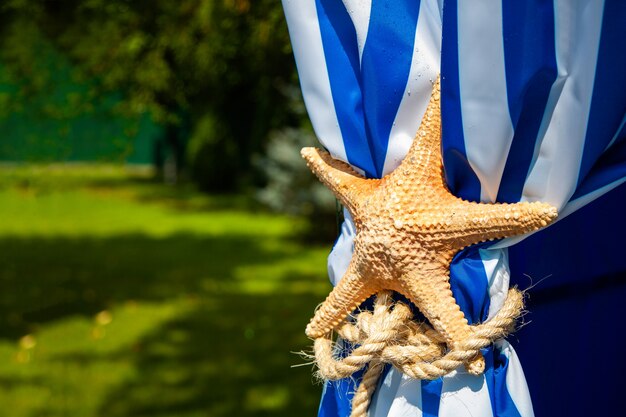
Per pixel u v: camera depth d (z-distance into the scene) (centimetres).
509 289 63
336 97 67
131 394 182
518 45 57
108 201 524
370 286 63
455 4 58
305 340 227
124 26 245
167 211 491
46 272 317
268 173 416
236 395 182
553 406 71
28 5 239
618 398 76
